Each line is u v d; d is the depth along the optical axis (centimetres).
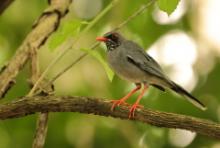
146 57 1158
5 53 1608
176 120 874
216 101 1595
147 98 1552
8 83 973
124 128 1506
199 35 1642
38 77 980
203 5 1650
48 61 1482
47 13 1080
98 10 1694
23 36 1623
